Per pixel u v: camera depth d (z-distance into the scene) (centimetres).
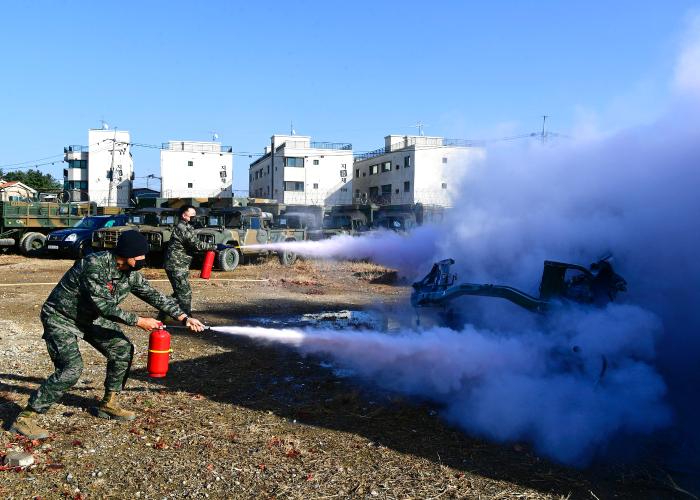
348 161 6019
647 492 378
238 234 1811
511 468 407
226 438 445
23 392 530
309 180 5944
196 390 570
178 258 861
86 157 6738
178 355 704
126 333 823
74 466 388
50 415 479
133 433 448
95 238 1784
